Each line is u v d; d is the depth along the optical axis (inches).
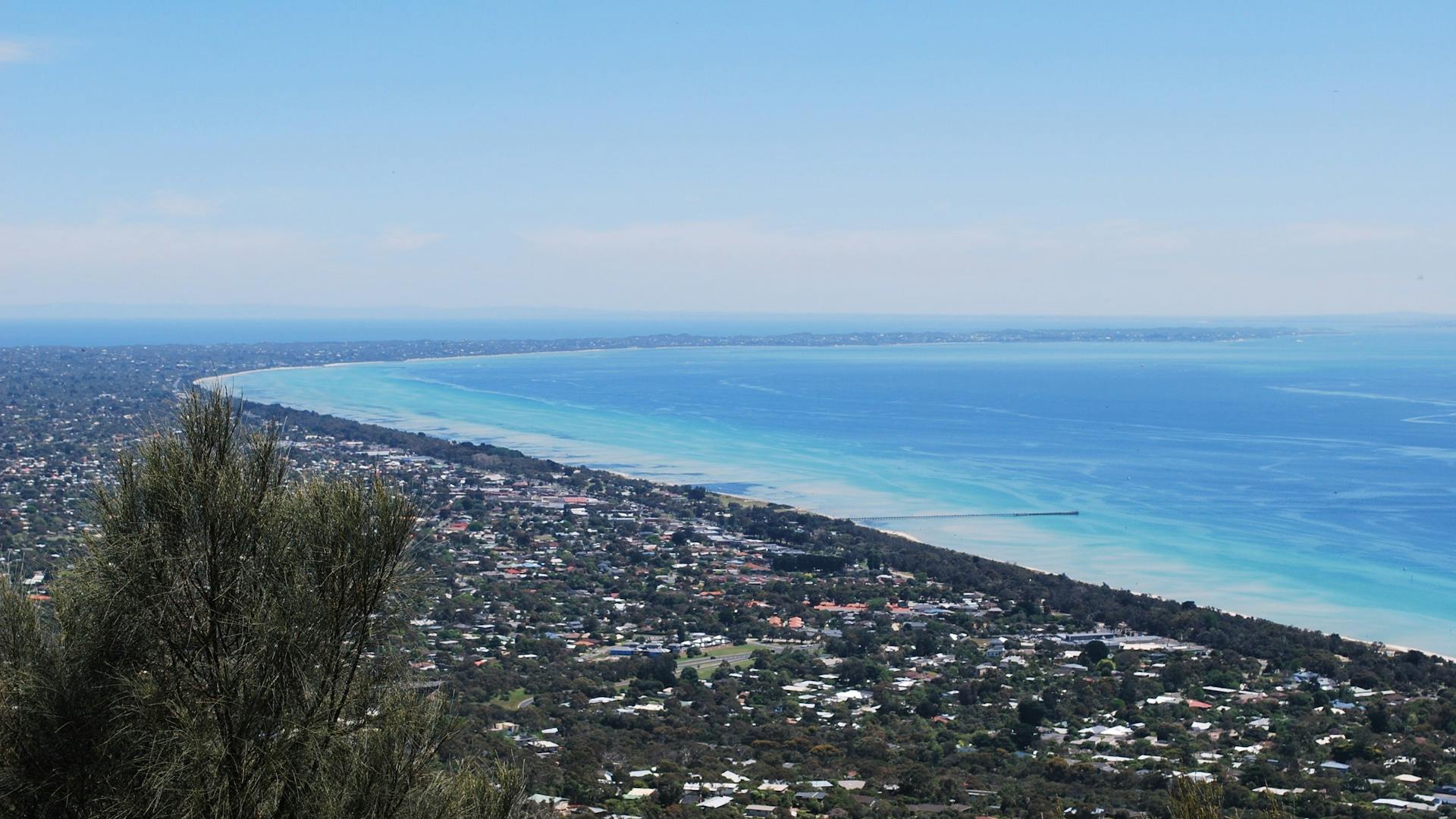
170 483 475.8
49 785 464.4
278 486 501.4
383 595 489.7
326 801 475.8
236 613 478.6
